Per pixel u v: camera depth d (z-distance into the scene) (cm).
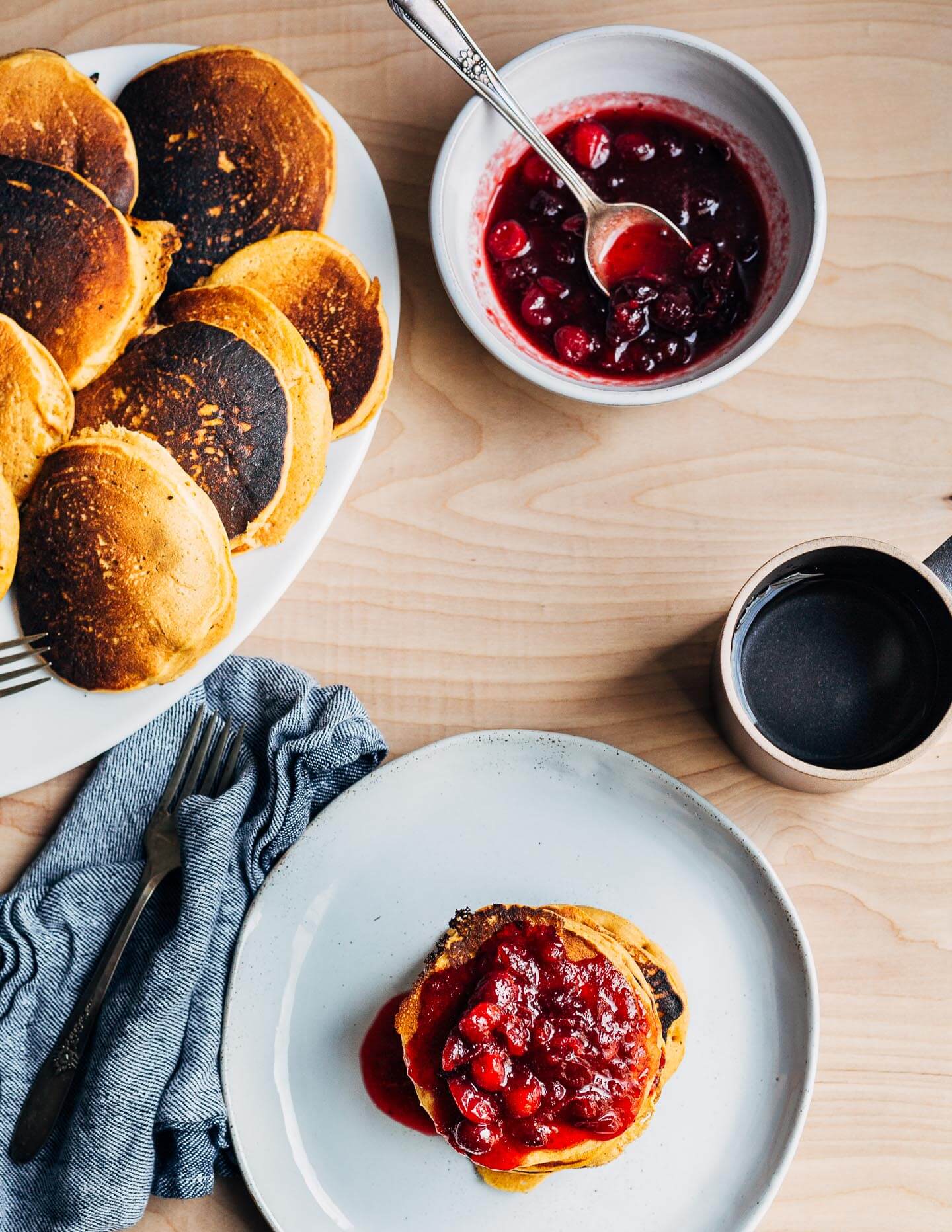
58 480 83
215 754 87
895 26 90
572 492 88
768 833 87
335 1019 85
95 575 83
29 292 84
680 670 88
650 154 87
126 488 82
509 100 84
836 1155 85
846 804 87
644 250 87
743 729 81
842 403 88
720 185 87
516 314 87
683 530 88
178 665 83
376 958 85
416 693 88
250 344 83
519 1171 81
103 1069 83
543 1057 79
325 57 90
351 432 85
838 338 89
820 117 90
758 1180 83
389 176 90
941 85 90
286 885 85
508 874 86
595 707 88
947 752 87
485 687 88
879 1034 85
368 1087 84
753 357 82
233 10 90
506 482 88
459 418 89
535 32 90
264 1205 82
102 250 84
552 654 88
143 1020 83
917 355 89
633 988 81
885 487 88
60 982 85
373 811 85
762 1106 83
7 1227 83
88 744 84
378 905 85
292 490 84
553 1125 79
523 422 89
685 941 85
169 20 90
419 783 86
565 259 87
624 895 85
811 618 85
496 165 87
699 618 88
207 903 84
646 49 85
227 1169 84
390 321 86
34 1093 83
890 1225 84
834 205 89
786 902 83
